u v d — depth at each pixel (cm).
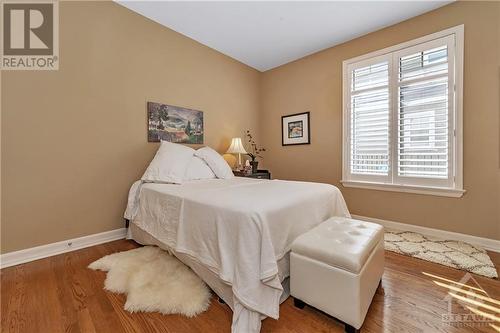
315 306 130
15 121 191
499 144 217
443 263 194
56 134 211
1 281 167
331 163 343
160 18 273
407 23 268
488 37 219
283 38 316
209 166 291
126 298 147
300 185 223
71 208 221
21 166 195
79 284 163
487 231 225
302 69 374
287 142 397
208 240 147
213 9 254
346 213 222
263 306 121
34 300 146
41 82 203
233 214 134
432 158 254
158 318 130
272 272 120
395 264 194
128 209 236
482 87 223
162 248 203
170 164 242
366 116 303
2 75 187
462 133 235
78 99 223
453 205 243
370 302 134
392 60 279
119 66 250
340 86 329
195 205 160
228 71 372
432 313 134
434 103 250
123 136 255
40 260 200
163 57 288
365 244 131
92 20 229
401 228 279
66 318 130
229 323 127
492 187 222
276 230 139
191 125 320
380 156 293
